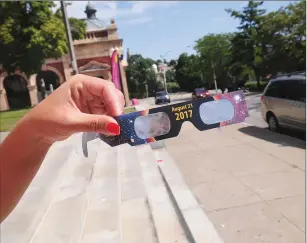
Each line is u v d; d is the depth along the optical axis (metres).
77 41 34.34
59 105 0.86
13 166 0.85
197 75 61.62
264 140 8.98
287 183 5.49
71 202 3.39
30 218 2.89
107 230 3.02
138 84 63.47
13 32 22.28
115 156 5.42
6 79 34.97
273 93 9.95
